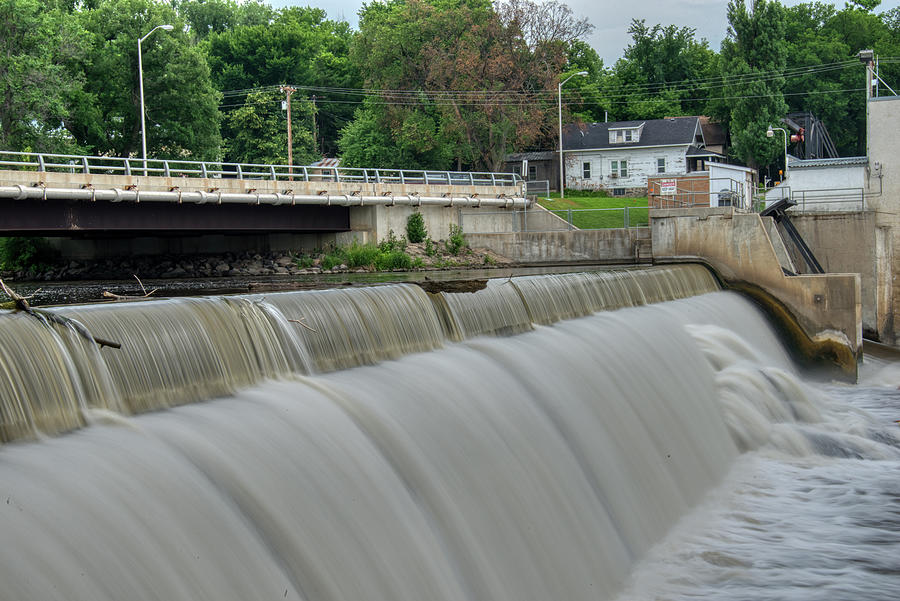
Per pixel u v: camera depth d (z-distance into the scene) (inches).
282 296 569.3
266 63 4030.5
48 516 321.7
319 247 1972.2
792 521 647.8
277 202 1739.7
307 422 471.8
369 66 3046.3
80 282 1531.7
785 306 1312.7
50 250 1975.9
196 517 366.0
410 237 1971.0
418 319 676.1
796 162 1871.3
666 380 822.5
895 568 561.0
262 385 517.7
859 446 839.1
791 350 1299.2
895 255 1804.9
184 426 427.8
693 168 3398.1
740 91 3339.1
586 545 542.6
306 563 389.7
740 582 540.7
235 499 392.5
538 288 844.0
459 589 444.1
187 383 475.5
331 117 4222.4
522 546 505.4
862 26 4402.1
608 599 516.1
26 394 385.1
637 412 730.8
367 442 486.3
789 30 4436.5
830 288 1273.4
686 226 1406.3
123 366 443.2
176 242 2052.2
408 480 485.4
